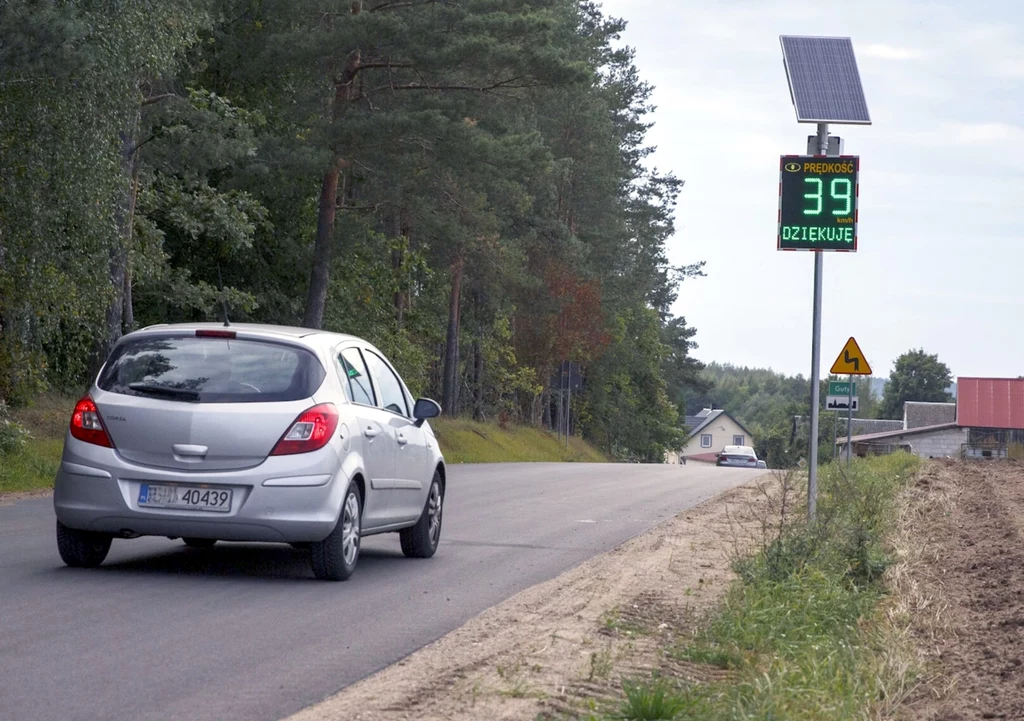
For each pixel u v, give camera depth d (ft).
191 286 223.51
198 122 196.03
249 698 40.37
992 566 78.54
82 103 135.64
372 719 37.96
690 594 66.85
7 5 119.96
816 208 90.84
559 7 350.43
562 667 46.52
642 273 510.58
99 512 63.21
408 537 79.00
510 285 375.86
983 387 620.08
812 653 48.83
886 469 195.72
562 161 387.34
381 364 76.95
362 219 252.83
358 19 211.41
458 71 220.23
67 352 169.27
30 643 47.01
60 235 141.28
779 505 123.85
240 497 62.80
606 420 553.64
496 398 415.64
